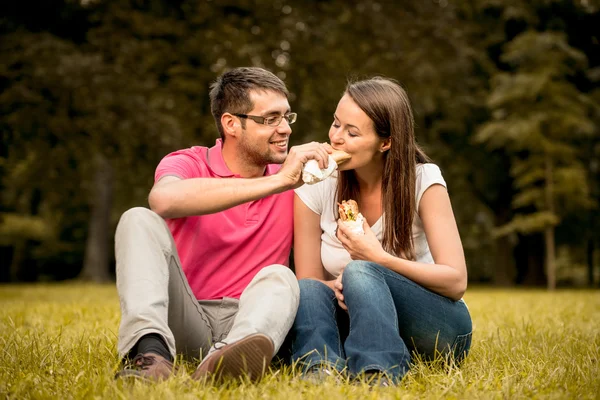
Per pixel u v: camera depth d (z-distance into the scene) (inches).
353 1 687.1
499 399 107.7
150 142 650.2
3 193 1312.7
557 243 1135.6
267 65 673.6
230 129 151.9
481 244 1272.1
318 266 154.0
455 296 137.2
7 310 307.0
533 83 874.8
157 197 133.0
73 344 166.6
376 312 124.2
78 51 614.9
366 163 143.6
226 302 143.5
